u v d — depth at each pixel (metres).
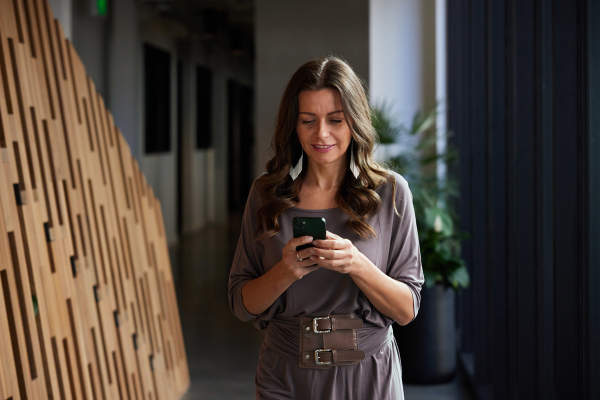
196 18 10.18
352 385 1.52
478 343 3.68
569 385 2.11
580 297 2.08
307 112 1.45
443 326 3.81
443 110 4.84
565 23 2.05
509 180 3.04
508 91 2.99
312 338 1.52
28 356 2.28
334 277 1.51
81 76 3.09
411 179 4.05
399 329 3.84
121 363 3.08
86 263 2.85
